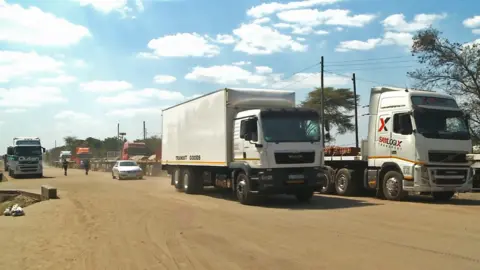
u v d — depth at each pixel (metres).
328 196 18.77
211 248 8.68
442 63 27.89
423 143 15.58
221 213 13.48
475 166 19.25
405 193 16.23
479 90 27.09
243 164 15.83
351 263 7.29
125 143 55.50
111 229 11.18
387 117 16.75
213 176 19.12
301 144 15.33
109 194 20.94
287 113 15.54
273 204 15.84
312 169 15.51
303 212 13.46
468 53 27.45
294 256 7.86
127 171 35.66
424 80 28.45
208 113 18.47
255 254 8.09
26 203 20.64
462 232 9.87
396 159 16.31
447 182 15.70
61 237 10.36
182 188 21.61
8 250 9.09
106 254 8.47
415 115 15.77
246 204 15.86
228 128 16.92
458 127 16.20
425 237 9.32
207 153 18.48
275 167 14.99
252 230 10.47
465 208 14.09
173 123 22.56
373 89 17.58
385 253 7.92
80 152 73.38
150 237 9.96
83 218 13.24
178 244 9.12
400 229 10.30
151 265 7.58
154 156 49.41
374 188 17.34
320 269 6.99
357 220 11.70
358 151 18.70
